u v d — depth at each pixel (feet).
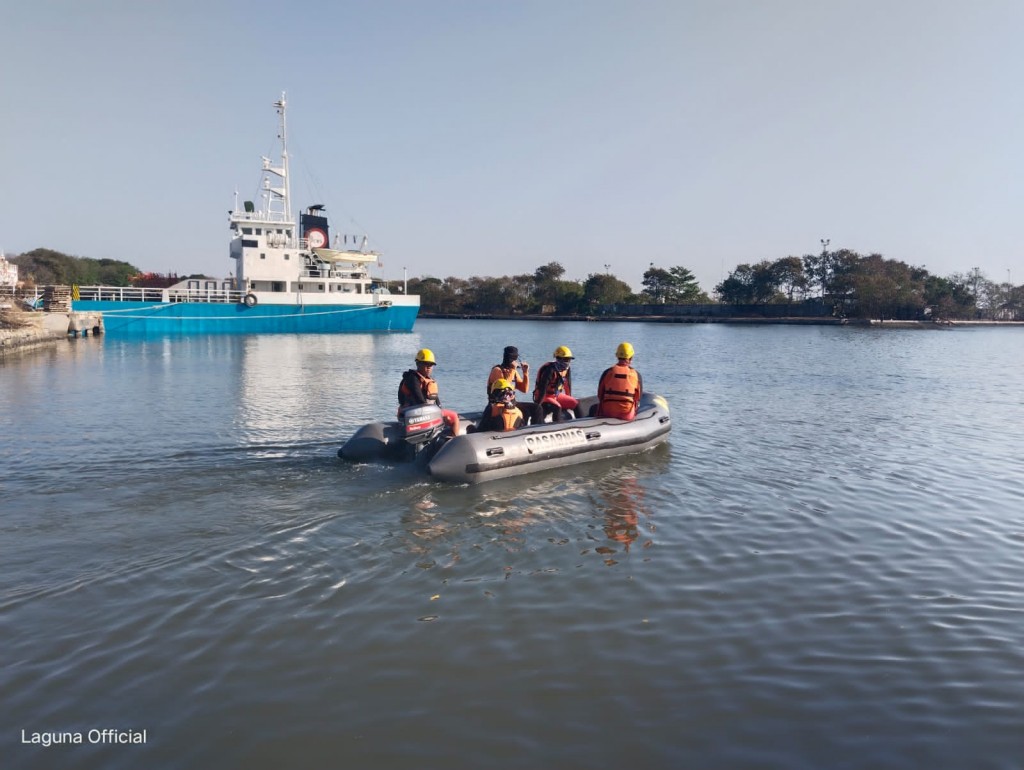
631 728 13.53
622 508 27.68
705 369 94.17
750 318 330.95
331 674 15.25
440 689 14.76
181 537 23.13
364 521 25.26
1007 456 38.01
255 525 24.39
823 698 14.61
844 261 364.58
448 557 22.08
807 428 46.88
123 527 24.00
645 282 412.98
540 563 21.75
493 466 31.04
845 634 17.38
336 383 72.74
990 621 18.13
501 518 26.05
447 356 117.29
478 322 352.90
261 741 13.01
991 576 21.08
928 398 63.87
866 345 159.94
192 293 174.81
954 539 24.36
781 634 17.34
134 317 162.50
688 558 22.35
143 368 87.25
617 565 21.67
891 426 47.85
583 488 30.55
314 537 23.47
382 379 77.25
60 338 144.77
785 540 24.12
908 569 21.58
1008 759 12.74
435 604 18.71
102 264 323.57
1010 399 63.26
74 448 36.91
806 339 187.93
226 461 33.68
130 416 48.70
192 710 13.89
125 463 33.22
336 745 12.94
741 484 31.60
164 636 16.70
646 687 14.93
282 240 184.24
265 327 177.47
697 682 15.16
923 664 15.99
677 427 46.98
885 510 27.73
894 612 18.62
